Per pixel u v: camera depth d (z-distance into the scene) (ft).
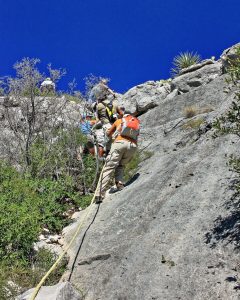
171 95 31.22
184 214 17.04
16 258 17.01
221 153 19.84
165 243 15.93
